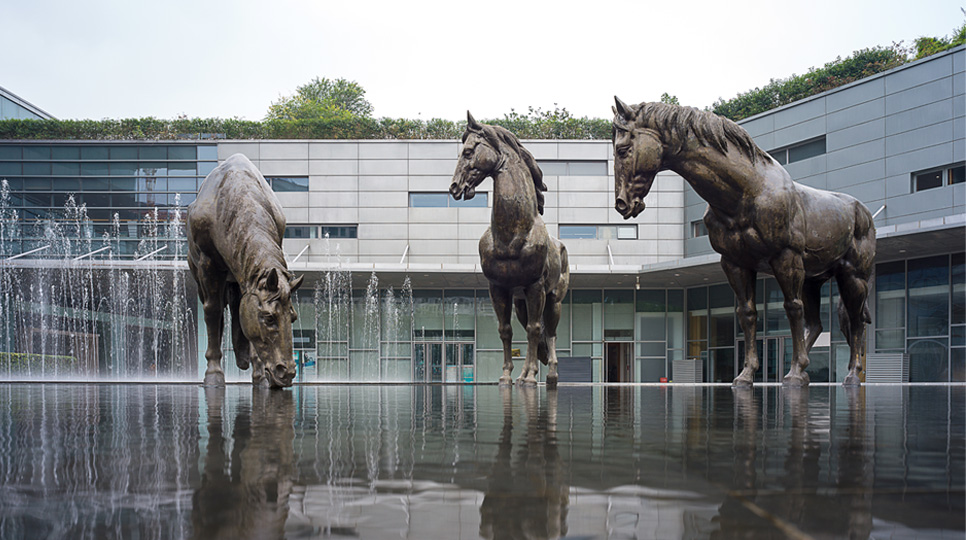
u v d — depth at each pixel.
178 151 33.16
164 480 1.15
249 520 0.86
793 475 1.19
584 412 3.13
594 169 32.97
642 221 32.25
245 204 6.20
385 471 1.26
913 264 24.25
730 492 1.04
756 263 6.57
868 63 32.59
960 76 24.14
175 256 32.72
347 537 0.77
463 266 28.03
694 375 30.72
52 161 33.09
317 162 32.56
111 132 35.62
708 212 6.60
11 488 1.07
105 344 29.39
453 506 0.94
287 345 5.62
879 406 3.65
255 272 5.80
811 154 28.52
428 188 32.41
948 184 24.39
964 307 22.75
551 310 8.86
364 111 62.94
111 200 33.03
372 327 30.83
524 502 0.97
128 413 2.89
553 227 32.38
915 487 1.07
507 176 7.26
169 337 30.22
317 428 2.16
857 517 0.86
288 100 61.81
